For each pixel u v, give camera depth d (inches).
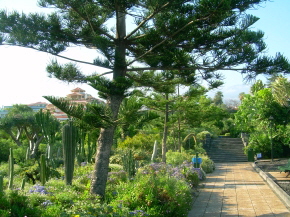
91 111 268.4
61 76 303.6
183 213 268.4
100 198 272.2
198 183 453.1
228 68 284.7
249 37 266.8
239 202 335.3
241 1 252.4
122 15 291.7
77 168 483.5
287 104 821.2
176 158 658.2
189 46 290.0
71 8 299.3
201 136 1024.9
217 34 279.9
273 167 657.6
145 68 299.7
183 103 557.0
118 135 871.7
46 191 279.6
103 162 279.9
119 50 296.4
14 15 279.3
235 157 960.3
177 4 261.1
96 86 260.1
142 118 261.6
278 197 356.2
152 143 826.8
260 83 1171.9
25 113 1027.3
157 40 282.0
